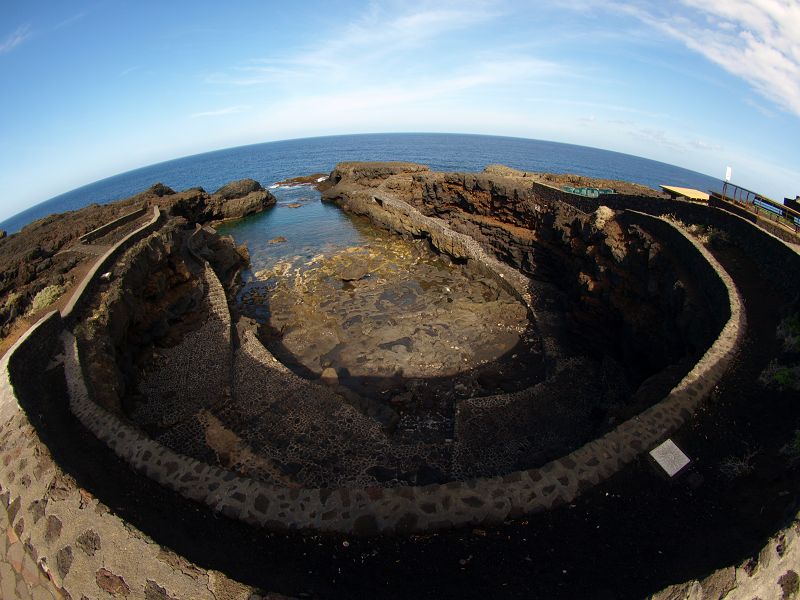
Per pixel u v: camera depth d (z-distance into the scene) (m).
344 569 7.85
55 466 8.70
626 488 9.19
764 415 9.78
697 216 19.61
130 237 24.92
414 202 46.06
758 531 7.00
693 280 16.09
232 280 33.03
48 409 11.33
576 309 22.89
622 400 17.67
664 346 16.81
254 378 18.80
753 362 11.31
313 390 18.00
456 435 15.87
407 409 18.28
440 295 29.42
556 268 28.70
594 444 10.09
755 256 15.71
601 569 7.36
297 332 24.61
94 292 18.38
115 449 10.39
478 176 37.44
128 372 17.58
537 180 36.16
